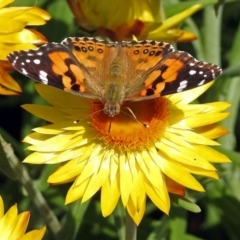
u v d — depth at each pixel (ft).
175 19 1.03
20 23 0.93
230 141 1.13
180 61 0.87
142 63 0.89
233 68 1.07
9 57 0.85
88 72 0.89
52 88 0.94
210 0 1.07
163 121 0.93
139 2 1.01
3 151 0.92
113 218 1.07
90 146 0.92
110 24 1.01
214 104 0.95
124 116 0.92
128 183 0.91
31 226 1.11
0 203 0.89
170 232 1.02
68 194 0.90
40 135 0.92
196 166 0.91
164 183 0.90
